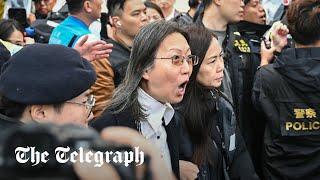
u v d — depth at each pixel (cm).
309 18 229
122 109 150
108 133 57
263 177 261
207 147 190
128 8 279
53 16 381
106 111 152
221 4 269
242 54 265
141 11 283
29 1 438
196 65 187
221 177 207
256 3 328
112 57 260
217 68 196
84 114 115
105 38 340
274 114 242
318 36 232
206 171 191
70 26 263
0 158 51
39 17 438
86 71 112
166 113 156
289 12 240
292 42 260
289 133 238
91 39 224
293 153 240
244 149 217
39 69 107
